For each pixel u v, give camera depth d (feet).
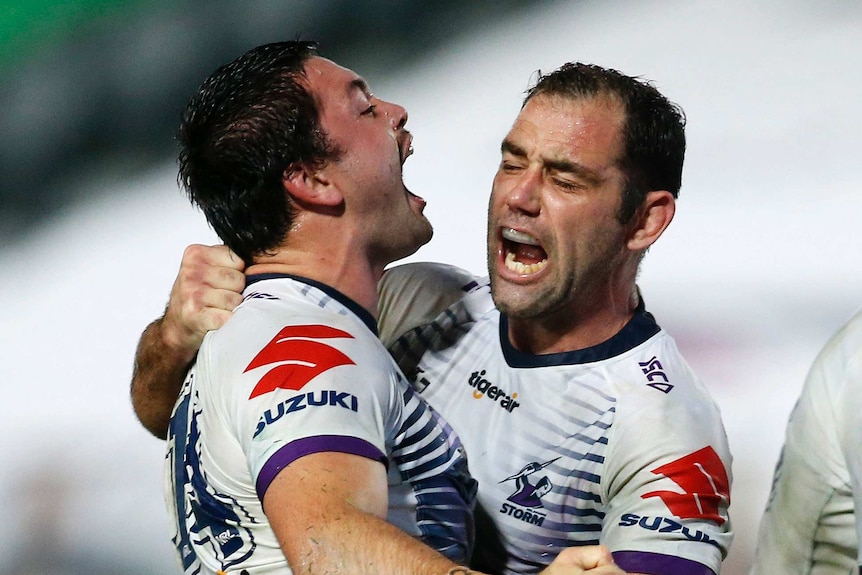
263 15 110.32
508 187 29.78
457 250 91.86
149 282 99.96
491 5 116.16
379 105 29.22
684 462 27.86
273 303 26.53
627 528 27.63
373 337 26.27
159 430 32.35
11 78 111.14
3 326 97.55
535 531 30.19
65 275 101.60
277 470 22.75
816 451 28.19
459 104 108.27
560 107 29.37
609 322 30.58
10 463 80.33
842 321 80.12
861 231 91.20
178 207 106.42
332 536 21.71
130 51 110.52
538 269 30.37
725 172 99.19
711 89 108.78
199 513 26.48
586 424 29.60
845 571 29.71
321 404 23.31
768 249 89.04
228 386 24.73
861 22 113.80
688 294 84.43
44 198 107.96
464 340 32.53
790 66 110.22
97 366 92.07
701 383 31.01
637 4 118.83
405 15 114.01
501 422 30.81
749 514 60.49
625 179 29.53
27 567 71.00
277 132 27.14
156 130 108.88
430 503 26.84
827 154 99.66
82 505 75.20
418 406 26.68
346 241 28.09
